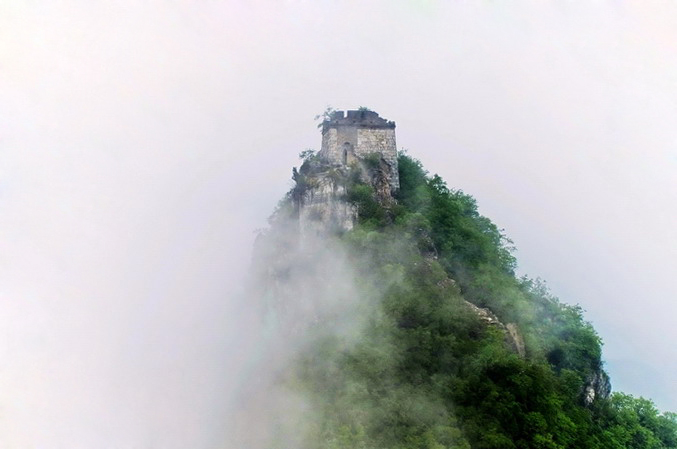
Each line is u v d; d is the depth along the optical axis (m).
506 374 64.06
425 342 66.50
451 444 54.94
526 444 58.31
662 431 87.06
